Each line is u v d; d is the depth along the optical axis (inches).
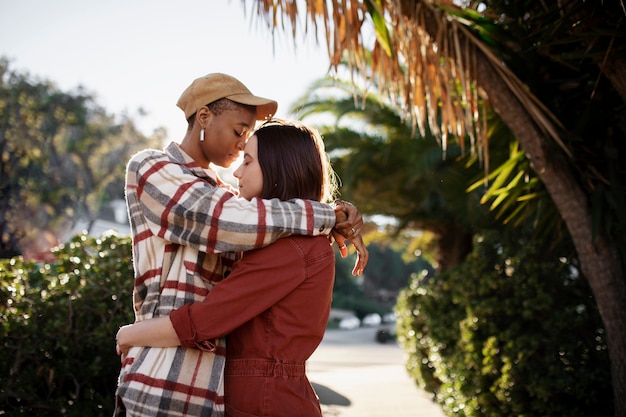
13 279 143.7
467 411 204.2
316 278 77.3
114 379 148.1
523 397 185.8
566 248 192.9
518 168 166.6
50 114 1032.2
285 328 75.5
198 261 76.9
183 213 74.7
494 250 219.1
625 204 139.2
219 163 84.8
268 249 76.1
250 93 83.8
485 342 199.2
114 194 1250.0
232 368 75.9
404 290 335.9
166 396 72.2
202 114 81.9
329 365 553.3
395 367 486.6
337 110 353.4
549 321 186.7
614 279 138.2
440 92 145.4
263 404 73.5
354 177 377.4
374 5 142.3
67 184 1004.6
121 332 75.8
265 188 80.7
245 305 73.9
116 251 154.6
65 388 144.6
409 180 338.0
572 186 141.4
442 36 140.9
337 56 144.1
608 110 145.8
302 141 82.5
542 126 141.7
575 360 183.2
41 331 139.5
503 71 140.6
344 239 85.3
